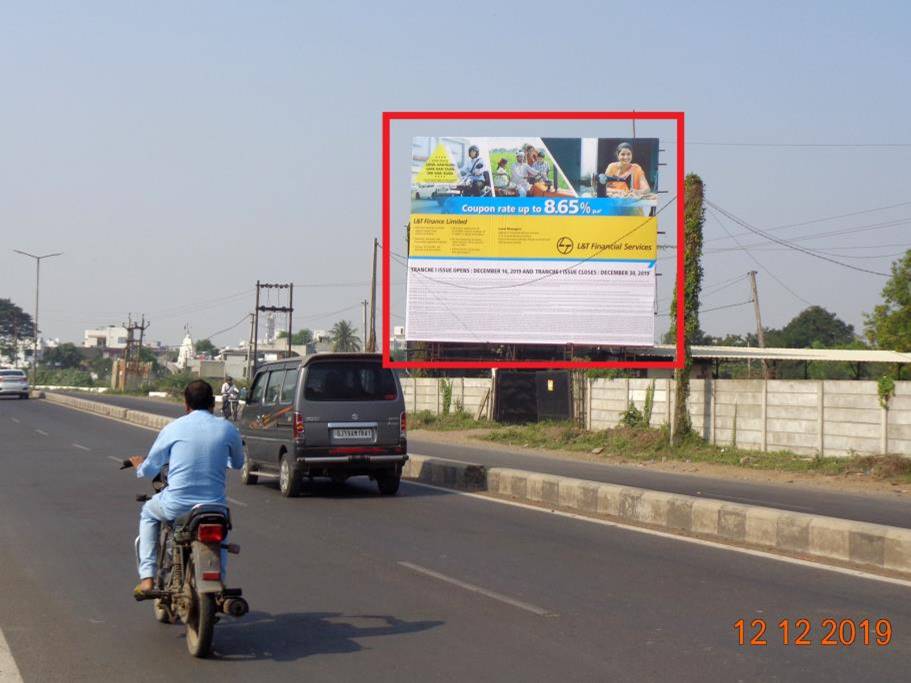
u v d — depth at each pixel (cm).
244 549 1104
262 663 663
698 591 880
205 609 661
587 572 969
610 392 3108
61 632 744
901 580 928
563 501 1502
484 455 2656
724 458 2428
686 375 2641
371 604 834
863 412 2248
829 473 2153
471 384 3900
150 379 9862
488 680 622
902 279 3669
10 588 896
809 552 1079
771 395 2464
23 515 1368
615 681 620
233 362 8456
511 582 921
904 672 640
